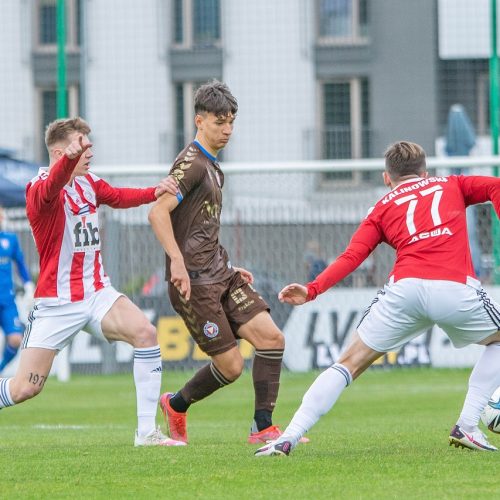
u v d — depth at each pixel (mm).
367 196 60344
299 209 55031
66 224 22562
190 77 75312
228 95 23344
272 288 54250
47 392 47594
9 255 45781
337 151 73125
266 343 23906
